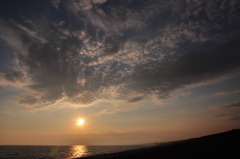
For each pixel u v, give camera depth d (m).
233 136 40.16
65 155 91.06
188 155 27.97
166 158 28.28
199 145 37.69
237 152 24.47
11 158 74.94
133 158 34.81
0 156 85.00
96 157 51.53
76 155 90.00
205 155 25.67
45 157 79.44
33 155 90.88
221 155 24.08
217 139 41.38
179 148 39.22
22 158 74.75
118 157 40.94
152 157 31.88
